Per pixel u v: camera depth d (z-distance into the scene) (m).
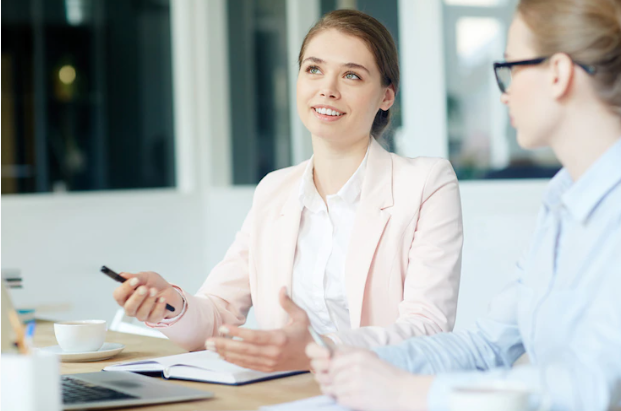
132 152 5.84
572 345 0.98
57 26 5.56
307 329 1.25
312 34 1.75
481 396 0.78
